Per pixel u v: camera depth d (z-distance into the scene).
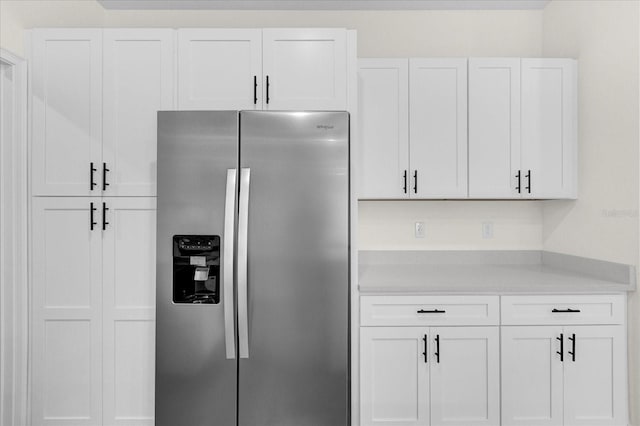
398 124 2.65
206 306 2.06
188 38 2.31
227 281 1.99
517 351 2.29
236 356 2.06
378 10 3.03
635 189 2.22
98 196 2.30
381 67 2.65
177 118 2.05
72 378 2.29
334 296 2.07
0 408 2.23
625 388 2.29
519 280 2.40
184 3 2.97
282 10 3.04
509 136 2.66
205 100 2.31
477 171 2.66
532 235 3.04
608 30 2.39
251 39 2.32
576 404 2.28
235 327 2.04
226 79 2.32
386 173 2.65
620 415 2.29
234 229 2.03
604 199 2.44
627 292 2.30
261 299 2.06
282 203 2.06
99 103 2.30
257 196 2.06
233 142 2.05
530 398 2.28
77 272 2.29
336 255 2.07
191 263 2.08
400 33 3.04
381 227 3.03
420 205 3.03
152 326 2.29
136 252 2.30
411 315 2.29
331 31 2.32
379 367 2.28
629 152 2.26
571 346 2.29
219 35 2.32
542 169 2.67
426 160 2.66
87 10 2.84
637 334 2.23
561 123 2.67
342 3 2.97
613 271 2.35
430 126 2.65
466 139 2.66
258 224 2.06
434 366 2.28
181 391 2.06
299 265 2.07
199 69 2.32
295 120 2.06
